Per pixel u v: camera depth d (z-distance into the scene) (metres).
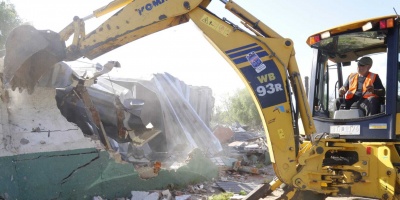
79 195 6.82
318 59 6.64
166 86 13.50
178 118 12.99
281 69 5.26
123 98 10.16
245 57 5.24
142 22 5.33
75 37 5.44
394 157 5.73
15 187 5.91
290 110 5.26
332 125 6.19
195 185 9.30
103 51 5.63
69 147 6.74
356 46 6.46
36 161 6.24
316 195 5.49
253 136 21.25
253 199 5.66
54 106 6.86
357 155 5.79
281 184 5.82
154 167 8.39
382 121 5.68
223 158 12.46
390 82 5.61
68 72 6.86
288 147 5.24
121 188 7.57
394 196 5.33
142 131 9.16
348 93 6.32
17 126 6.24
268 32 5.30
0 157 5.76
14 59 5.45
